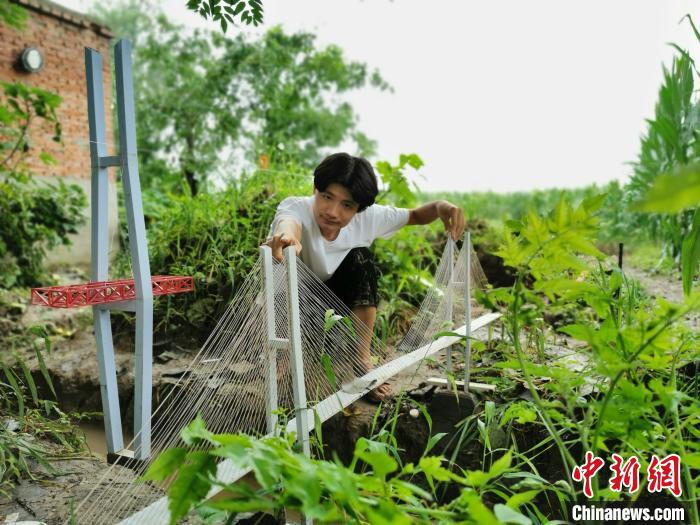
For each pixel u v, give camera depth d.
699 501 1.59
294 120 12.35
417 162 3.79
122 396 2.68
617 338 1.12
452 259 2.29
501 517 0.91
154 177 10.00
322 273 2.34
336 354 1.97
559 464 1.90
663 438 1.54
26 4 6.00
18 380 2.68
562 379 1.20
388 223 2.52
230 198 3.79
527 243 1.05
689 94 4.10
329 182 2.12
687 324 3.00
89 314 4.04
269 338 1.55
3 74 5.98
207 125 11.27
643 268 5.08
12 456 1.83
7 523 1.57
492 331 2.81
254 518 1.59
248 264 3.27
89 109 1.97
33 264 4.80
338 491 0.82
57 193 5.38
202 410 1.64
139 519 1.25
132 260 1.91
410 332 2.35
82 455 2.06
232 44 11.36
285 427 1.50
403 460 2.12
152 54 11.88
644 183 5.42
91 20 6.95
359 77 13.22
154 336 3.19
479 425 1.79
